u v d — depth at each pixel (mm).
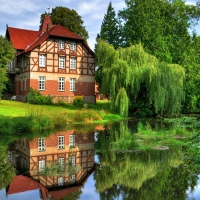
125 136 15609
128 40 36438
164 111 28703
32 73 35344
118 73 26562
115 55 27969
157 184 8250
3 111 24875
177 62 36094
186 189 7891
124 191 7746
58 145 14461
